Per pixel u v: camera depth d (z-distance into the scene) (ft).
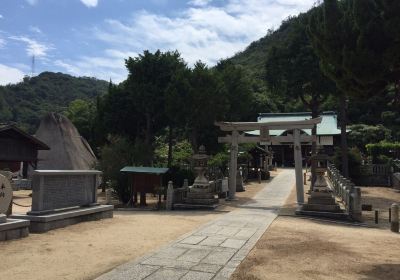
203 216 45.98
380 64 26.53
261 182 104.47
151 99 81.30
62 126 102.89
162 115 83.66
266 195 76.23
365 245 30.07
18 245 25.84
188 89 70.28
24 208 51.96
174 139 121.70
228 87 91.76
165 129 105.60
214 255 24.63
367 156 127.34
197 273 20.42
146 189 58.65
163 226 36.35
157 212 51.85
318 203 50.26
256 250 26.73
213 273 20.51
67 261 22.39
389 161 110.42
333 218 48.37
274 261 23.67
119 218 41.24
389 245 30.48
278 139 65.51
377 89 28.89
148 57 84.12
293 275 20.72
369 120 175.63
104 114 98.68
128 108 92.89
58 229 32.30
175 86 72.59
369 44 26.73
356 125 161.58
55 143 99.30
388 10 25.89
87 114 158.71
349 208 48.44
